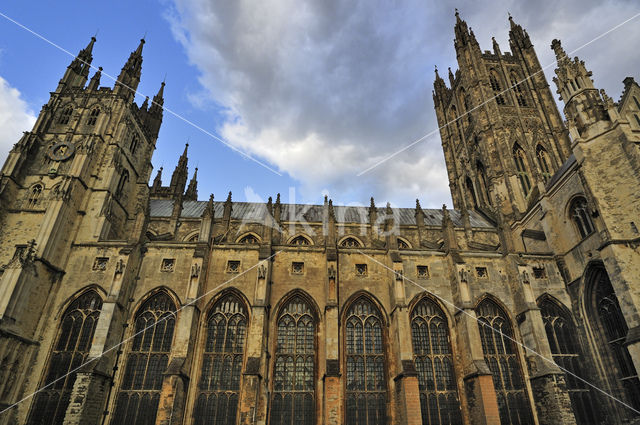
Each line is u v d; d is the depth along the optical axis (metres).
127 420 42.28
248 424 38.97
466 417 44.25
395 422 43.97
